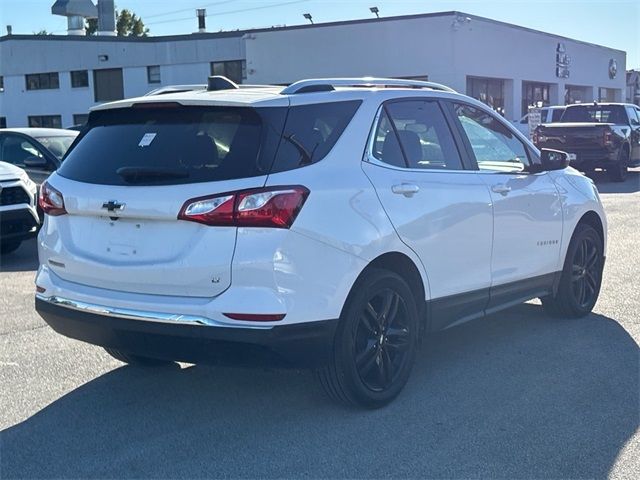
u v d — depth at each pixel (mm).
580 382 5090
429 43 32469
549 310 6711
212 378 5289
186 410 4715
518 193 5727
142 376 5344
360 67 34188
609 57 48125
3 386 5148
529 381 5121
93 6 47281
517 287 5801
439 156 5180
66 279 4574
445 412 4598
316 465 3932
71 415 4652
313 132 4355
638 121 21797
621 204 14898
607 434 4266
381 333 4590
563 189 6359
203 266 3996
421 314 4926
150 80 42594
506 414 4559
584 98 45812
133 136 4504
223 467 3932
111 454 4105
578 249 6570
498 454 4027
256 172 4039
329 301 4168
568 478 3768
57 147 11914
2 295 7957
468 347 5918
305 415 4594
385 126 4809
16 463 4008
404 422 4457
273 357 4051
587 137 19453
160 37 41875
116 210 4242
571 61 42594
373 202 4465
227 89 4840
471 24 32750
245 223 3961
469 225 5180
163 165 4230
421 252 4781
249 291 3957
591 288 6793
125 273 4227
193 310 4016
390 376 4695
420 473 3828
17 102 46000
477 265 5316
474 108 5719
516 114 37031
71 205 4465
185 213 4027
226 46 40844
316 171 4230
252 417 4582
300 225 4043
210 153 4176
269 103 4227
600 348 5832
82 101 44062
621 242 10500
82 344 6129
